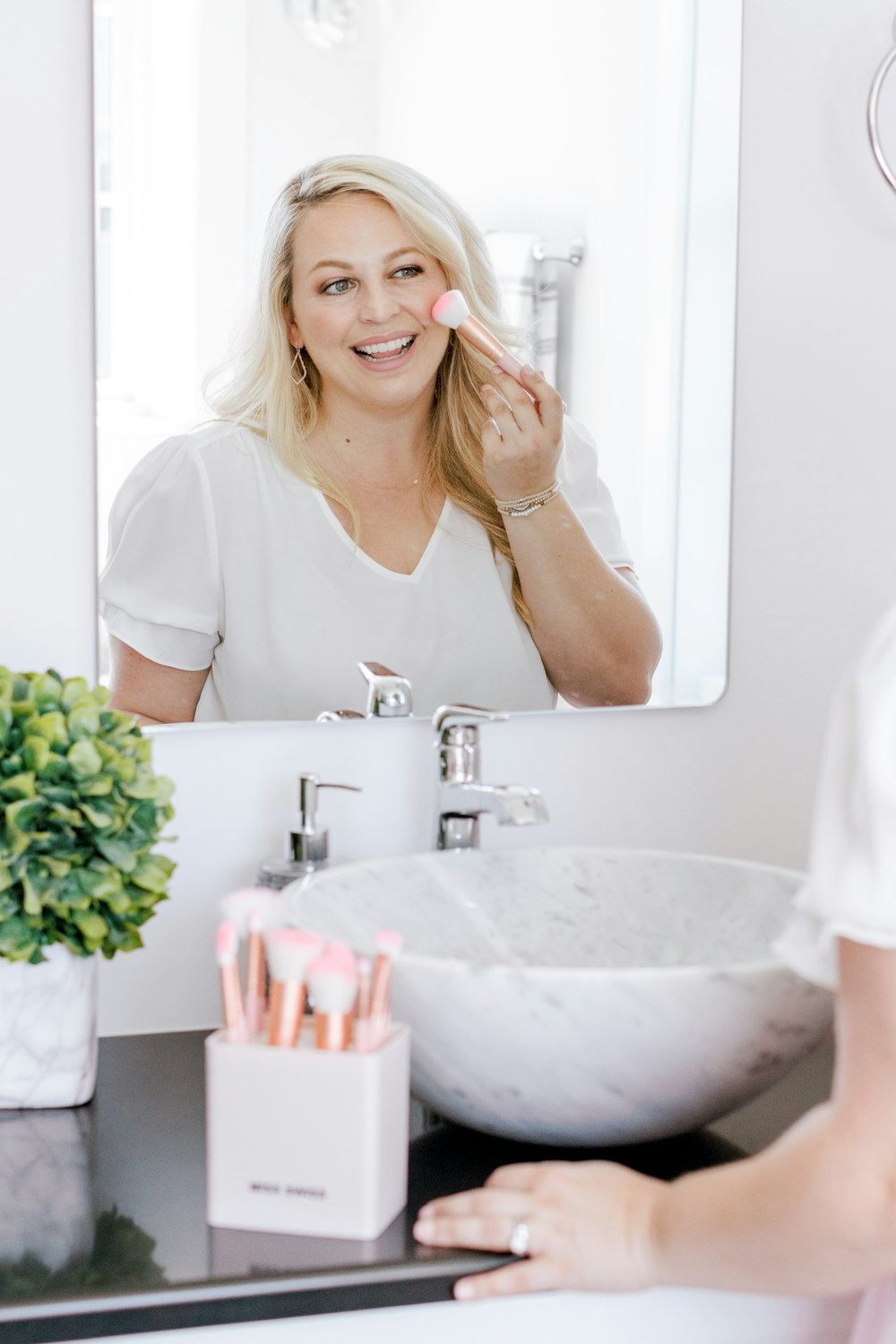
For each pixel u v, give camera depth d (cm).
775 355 146
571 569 140
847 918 80
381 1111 92
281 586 133
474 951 122
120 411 127
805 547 148
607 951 124
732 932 121
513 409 137
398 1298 88
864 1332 94
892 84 146
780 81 143
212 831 134
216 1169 94
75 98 123
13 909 105
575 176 136
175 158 125
